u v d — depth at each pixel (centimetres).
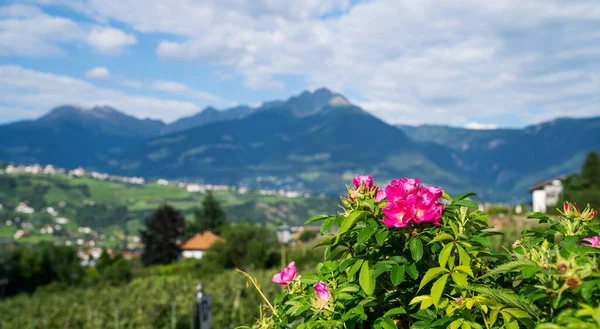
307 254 2734
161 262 7900
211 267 3994
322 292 218
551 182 5784
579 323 138
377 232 207
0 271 6281
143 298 2053
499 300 183
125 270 5109
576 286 148
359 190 227
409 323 221
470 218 221
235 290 1911
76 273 6688
